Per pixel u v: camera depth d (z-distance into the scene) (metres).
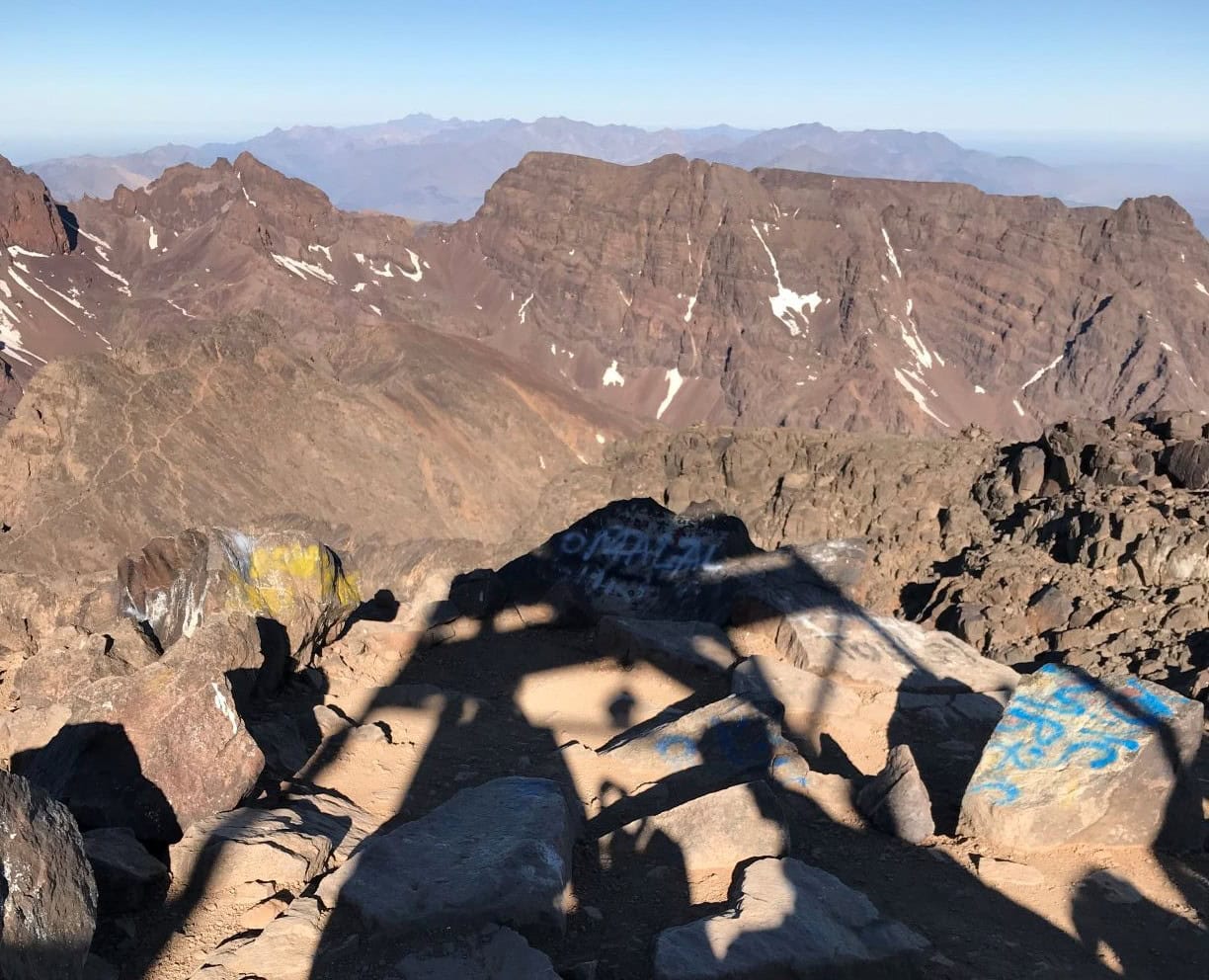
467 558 50.56
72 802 7.67
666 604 16.83
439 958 6.21
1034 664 18.36
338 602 13.44
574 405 183.88
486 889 6.74
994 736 9.58
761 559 17.84
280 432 132.00
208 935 6.74
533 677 13.98
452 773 10.30
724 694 13.05
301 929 6.50
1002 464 41.62
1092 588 22.02
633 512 18.88
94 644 11.34
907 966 6.64
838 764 11.20
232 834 7.64
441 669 14.20
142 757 8.01
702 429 69.00
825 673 13.64
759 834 8.13
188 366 132.75
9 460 113.81
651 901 7.50
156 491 114.38
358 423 140.88
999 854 8.72
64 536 106.62
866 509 48.44
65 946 5.42
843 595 17.58
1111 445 32.19
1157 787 8.70
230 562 12.28
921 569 29.95
